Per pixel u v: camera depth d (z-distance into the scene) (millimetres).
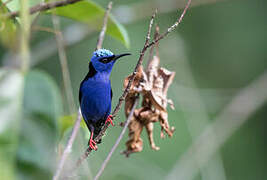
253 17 17375
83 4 6004
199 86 17125
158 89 6680
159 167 14406
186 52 15562
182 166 13359
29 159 2945
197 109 13328
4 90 3148
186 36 17281
